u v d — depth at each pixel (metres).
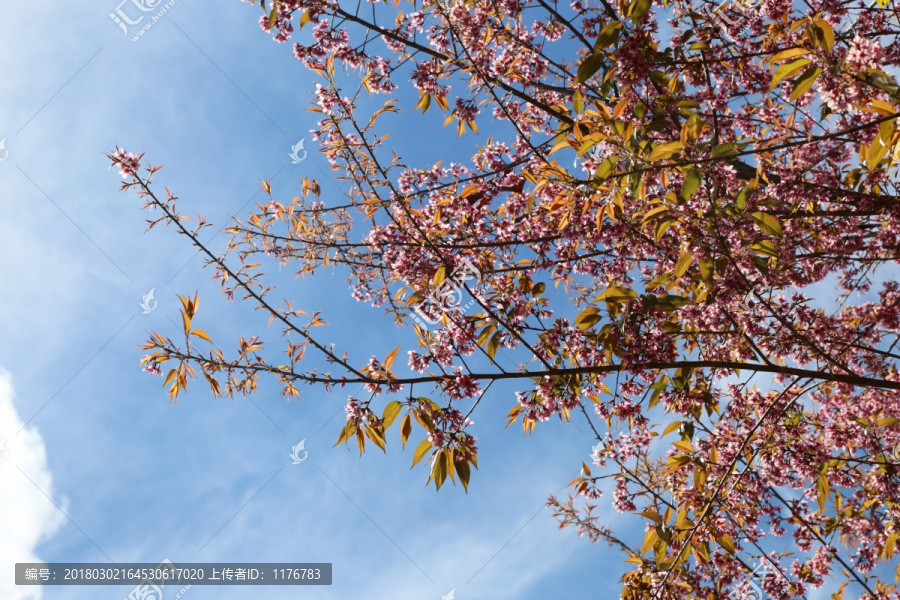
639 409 4.06
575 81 3.09
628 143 2.91
